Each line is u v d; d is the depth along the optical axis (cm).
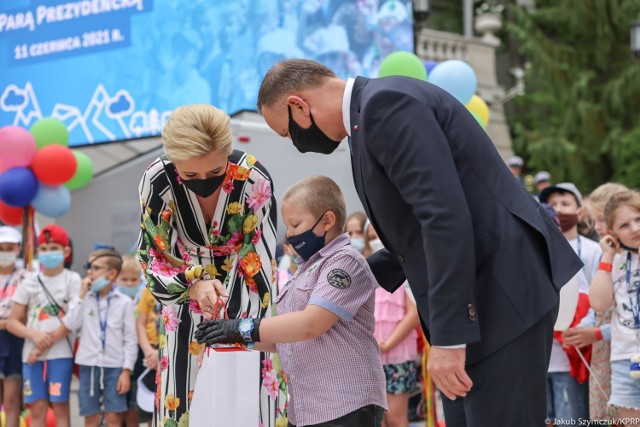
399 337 514
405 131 233
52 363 585
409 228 246
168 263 308
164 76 1005
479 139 247
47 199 727
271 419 322
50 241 597
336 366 309
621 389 417
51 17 1084
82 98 1059
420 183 229
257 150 773
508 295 238
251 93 952
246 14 962
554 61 1936
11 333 625
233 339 286
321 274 306
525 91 2034
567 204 539
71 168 727
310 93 261
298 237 316
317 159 804
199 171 284
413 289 251
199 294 296
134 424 605
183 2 995
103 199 1029
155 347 596
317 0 956
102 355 578
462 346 229
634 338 412
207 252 320
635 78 1844
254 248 319
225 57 969
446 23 2294
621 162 1830
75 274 609
